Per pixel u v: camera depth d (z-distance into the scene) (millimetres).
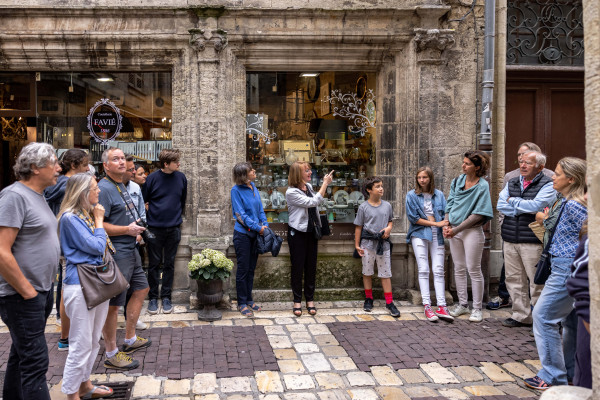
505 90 6559
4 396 3205
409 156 6266
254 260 5801
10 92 6188
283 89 6391
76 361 3248
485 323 5430
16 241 2930
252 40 6031
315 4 6074
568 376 4004
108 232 4098
